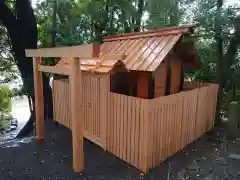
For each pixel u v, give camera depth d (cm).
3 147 553
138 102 405
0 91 1182
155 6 870
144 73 489
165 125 446
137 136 419
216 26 708
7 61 995
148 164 415
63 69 432
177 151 505
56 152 518
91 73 488
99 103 506
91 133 552
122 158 464
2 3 755
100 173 419
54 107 729
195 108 550
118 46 590
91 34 921
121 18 907
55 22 872
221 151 514
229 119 601
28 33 823
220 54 743
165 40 487
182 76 597
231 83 751
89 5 857
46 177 411
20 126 1154
